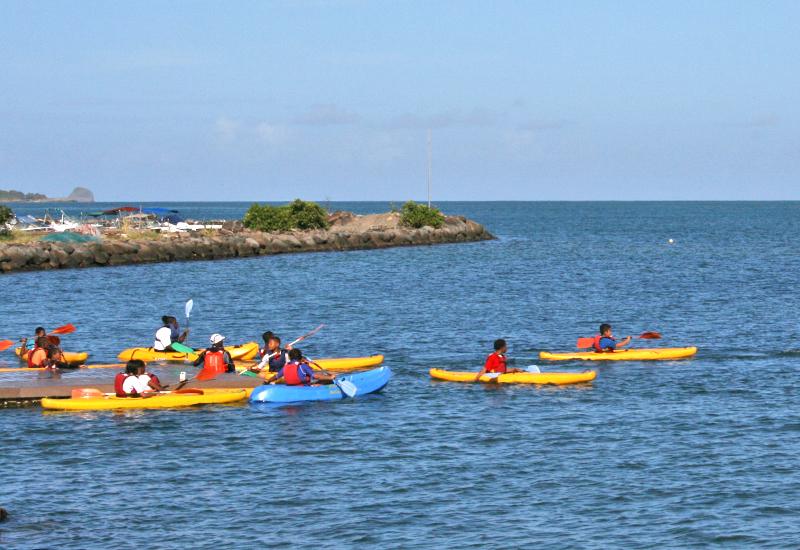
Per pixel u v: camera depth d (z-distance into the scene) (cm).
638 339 4344
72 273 7806
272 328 4809
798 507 1991
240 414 2819
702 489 2105
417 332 4603
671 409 2848
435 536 1850
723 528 1880
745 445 2448
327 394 3006
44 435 2567
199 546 1806
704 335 4447
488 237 13912
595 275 7694
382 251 10838
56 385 3038
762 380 3294
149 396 2914
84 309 5512
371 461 2333
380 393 3111
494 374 3266
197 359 3441
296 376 3042
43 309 5500
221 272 7956
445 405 2930
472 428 2642
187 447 2458
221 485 2153
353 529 1888
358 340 4366
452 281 7200
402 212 13388
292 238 10650
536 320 5022
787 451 2391
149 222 12012
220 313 5362
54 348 3419
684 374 3412
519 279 7356
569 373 3259
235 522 1928
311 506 2017
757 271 8031
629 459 2330
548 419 2733
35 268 8088
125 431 2612
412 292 6412
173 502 2042
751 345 4122
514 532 1867
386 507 2009
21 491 2108
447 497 2069
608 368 3550
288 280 7275
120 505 2022
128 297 6122
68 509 1998
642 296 6134
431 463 2311
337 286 6819
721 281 7131
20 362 3753
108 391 3017
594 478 2188
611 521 1922
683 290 6494
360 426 2672
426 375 3444
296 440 2527
